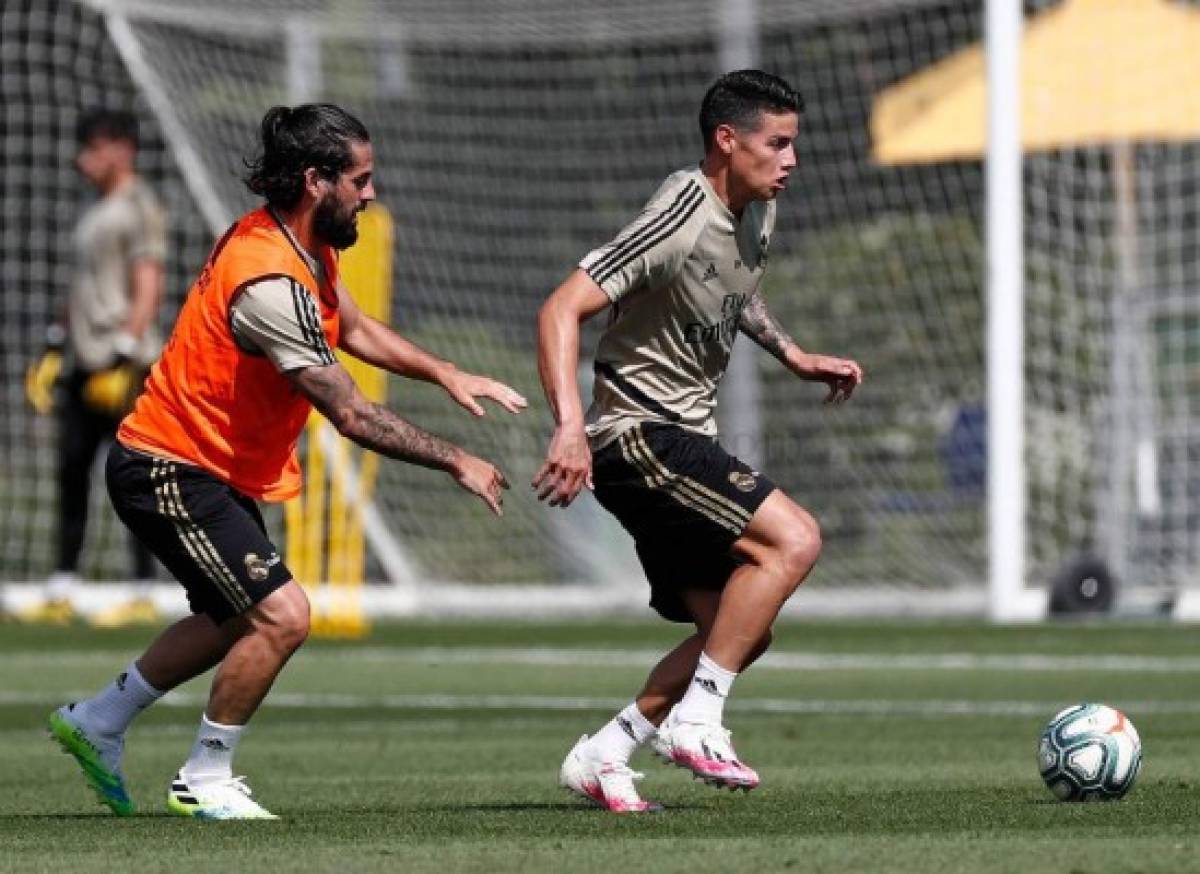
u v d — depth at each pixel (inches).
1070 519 2637.8
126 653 1940.2
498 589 2662.4
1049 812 808.3
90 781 869.2
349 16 2608.3
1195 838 711.1
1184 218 2672.2
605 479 869.8
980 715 1397.6
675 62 2930.6
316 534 2222.0
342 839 748.6
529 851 692.1
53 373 2129.7
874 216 2785.4
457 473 812.0
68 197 2999.5
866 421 2674.7
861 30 2869.1
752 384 2618.1
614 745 866.1
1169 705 1449.3
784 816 813.2
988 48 2306.8
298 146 824.3
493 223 2874.0
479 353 2812.5
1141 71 2445.9
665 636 2190.0
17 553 2844.5
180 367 832.9
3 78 3026.6
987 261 2324.1
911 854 668.1
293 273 818.8
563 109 2923.2
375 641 2127.2
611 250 836.6
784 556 852.0
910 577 2640.3
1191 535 2532.0
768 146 847.1
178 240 2810.0
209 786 844.6
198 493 832.3
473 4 2603.3
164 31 2615.7
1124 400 2422.5
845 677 1715.1
